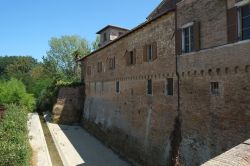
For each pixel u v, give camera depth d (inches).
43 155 962.1
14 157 644.7
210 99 647.1
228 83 597.6
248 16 566.3
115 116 1216.8
